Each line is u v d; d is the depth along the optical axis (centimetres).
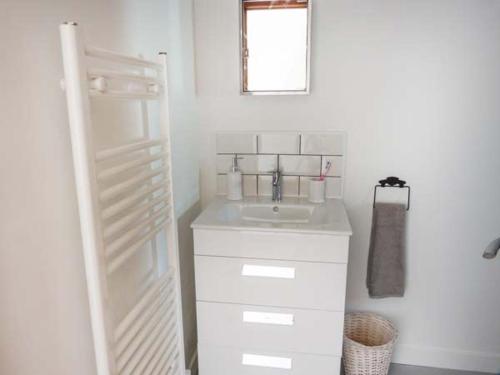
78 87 77
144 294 119
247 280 153
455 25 166
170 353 140
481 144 175
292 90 180
